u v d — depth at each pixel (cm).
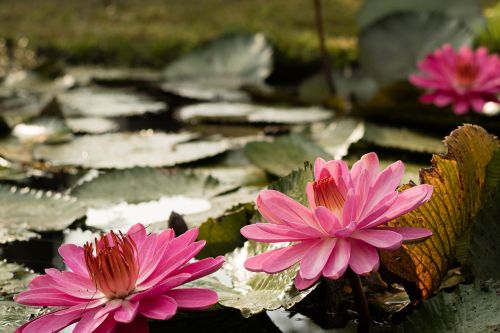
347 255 170
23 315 186
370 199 175
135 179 228
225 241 204
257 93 312
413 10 327
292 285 184
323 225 172
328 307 191
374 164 180
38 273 199
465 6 326
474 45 331
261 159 235
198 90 334
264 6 525
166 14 514
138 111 296
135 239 182
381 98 272
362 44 311
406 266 185
